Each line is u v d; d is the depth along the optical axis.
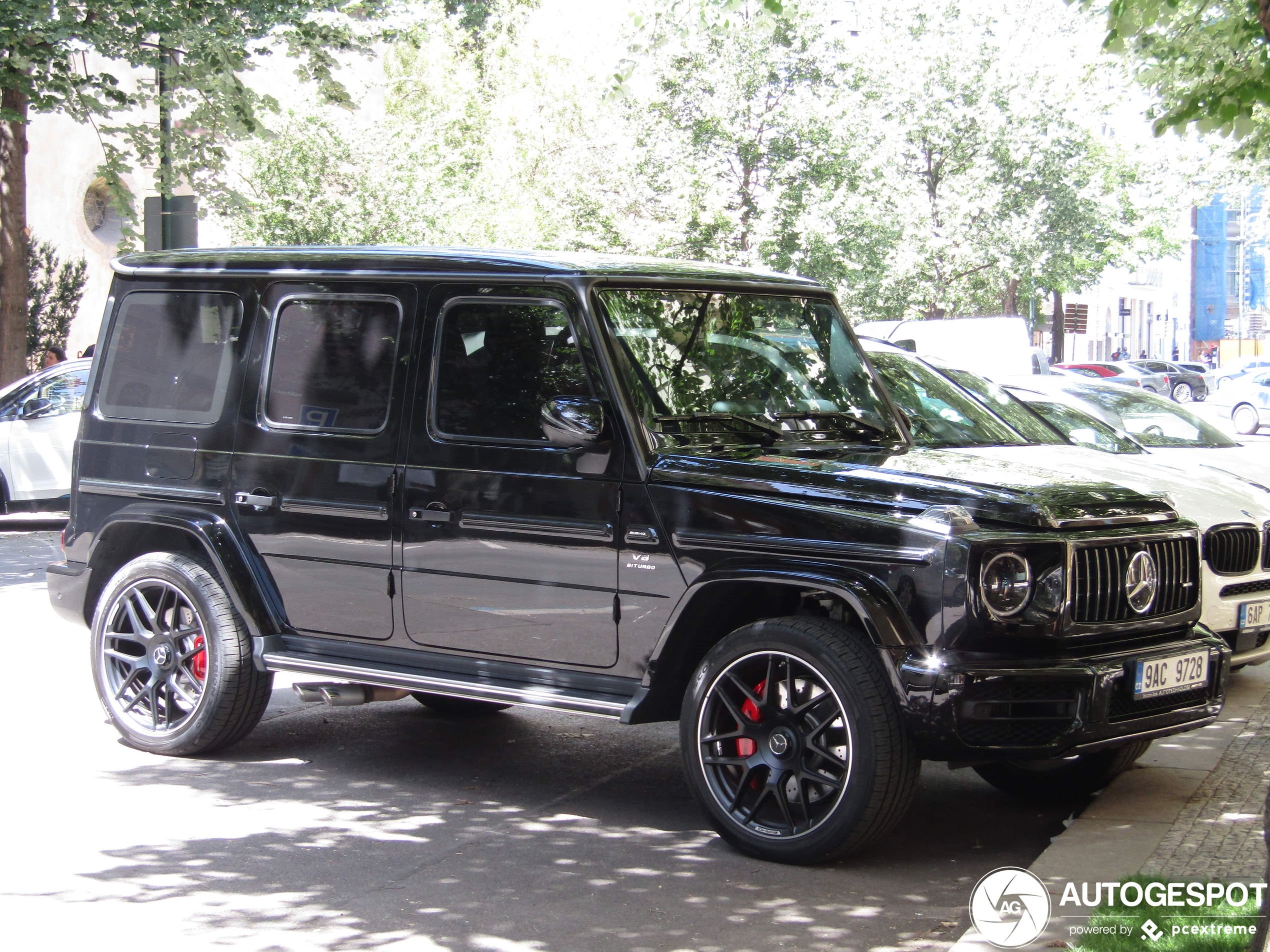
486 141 38.56
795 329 6.17
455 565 5.75
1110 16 7.04
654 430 5.39
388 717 7.61
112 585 6.64
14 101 16.80
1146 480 7.59
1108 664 4.86
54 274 25.09
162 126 16.47
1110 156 35.50
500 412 5.68
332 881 4.91
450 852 5.24
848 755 4.80
